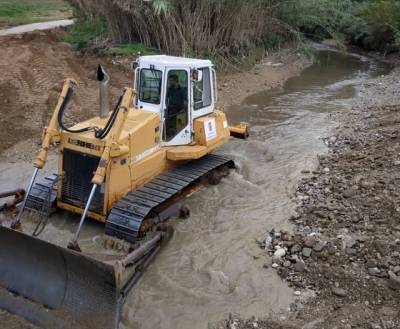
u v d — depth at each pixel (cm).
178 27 1731
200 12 1744
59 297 593
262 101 1623
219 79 1772
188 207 860
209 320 586
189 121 877
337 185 912
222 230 787
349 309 589
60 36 2122
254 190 926
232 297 627
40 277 610
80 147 718
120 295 586
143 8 1706
